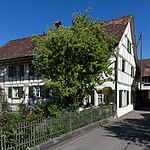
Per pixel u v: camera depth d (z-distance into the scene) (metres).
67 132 11.62
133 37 29.27
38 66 14.79
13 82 28.92
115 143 11.02
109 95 22.23
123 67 24.75
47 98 15.19
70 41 13.69
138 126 16.77
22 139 8.41
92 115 15.45
